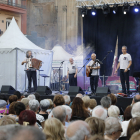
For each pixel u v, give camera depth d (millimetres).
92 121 2473
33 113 3033
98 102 7695
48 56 11172
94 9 13844
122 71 8172
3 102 4988
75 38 22125
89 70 8172
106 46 17078
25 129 1289
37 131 1286
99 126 2441
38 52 10633
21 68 10047
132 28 16453
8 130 1837
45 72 11031
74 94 8062
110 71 17031
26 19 23547
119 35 16750
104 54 17125
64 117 3115
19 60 9977
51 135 2240
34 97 5758
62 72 14609
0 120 2781
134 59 16484
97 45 17234
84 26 17281
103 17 16953
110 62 17031
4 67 9977
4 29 21250
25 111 3020
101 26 17062
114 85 10633
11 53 9930
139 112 3459
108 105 4824
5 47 10094
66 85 11969
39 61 8953
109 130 2596
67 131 1943
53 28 24672
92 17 17109
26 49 10164
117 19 16719
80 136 1898
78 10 22094
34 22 24844
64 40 22312
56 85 12297
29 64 8852
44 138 1277
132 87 10609
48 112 4625
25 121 2938
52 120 2322
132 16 16391
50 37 24734
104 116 3287
